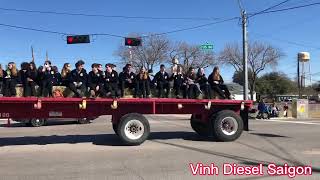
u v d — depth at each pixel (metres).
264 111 36.66
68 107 16.12
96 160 12.85
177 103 17.23
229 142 17.03
